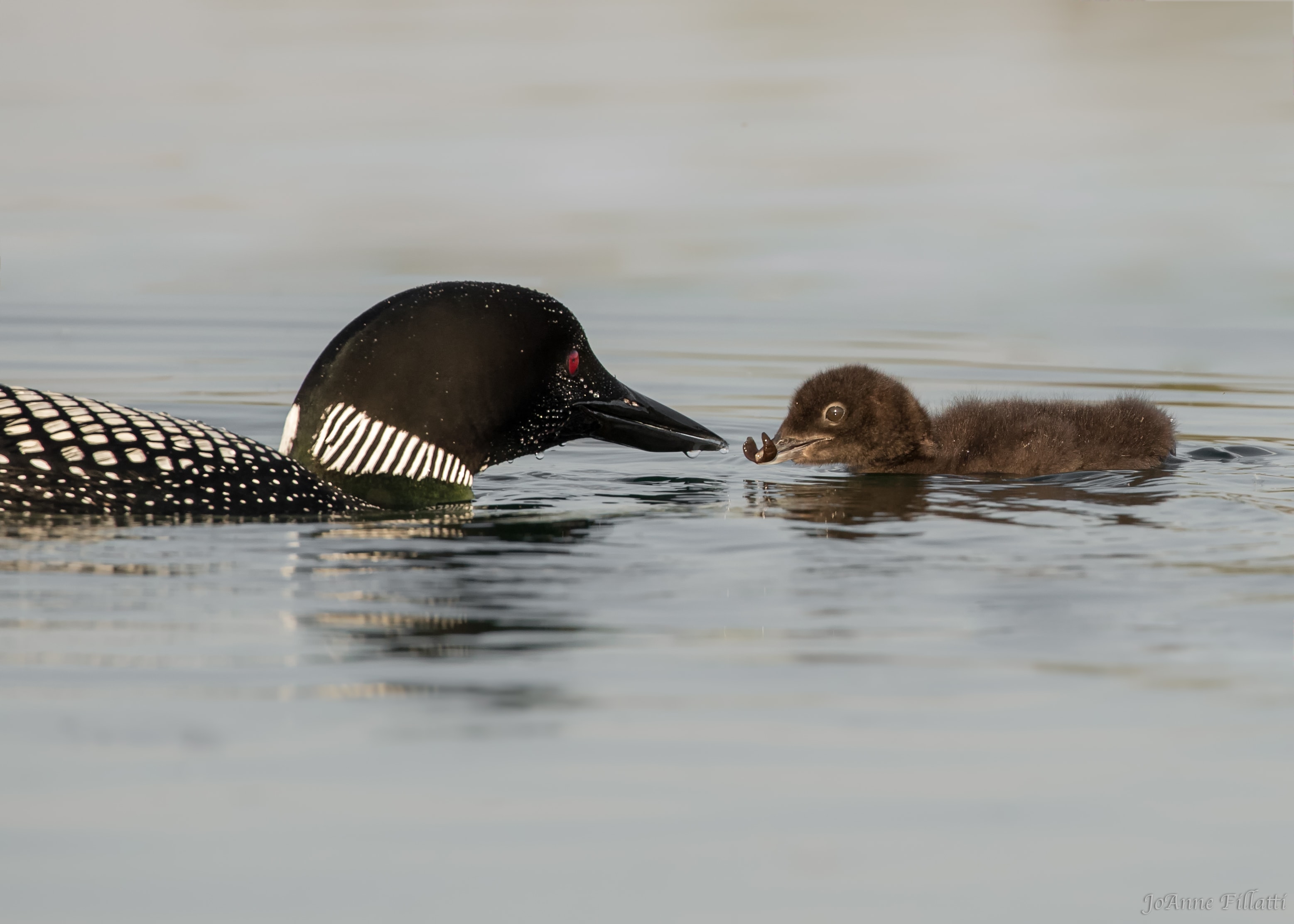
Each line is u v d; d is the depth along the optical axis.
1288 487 11.59
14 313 17.91
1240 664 7.47
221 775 6.23
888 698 7.07
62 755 6.36
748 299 19.28
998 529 10.00
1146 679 7.31
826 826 5.98
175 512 9.38
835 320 18.45
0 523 9.04
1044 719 6.86
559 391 11.05
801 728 6.74
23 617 7.84
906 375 16.23
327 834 5.86
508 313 10.66
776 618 8.09
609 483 11.88
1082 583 8.70
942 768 6.42
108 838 5.80
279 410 14.36
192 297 18.73
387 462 10.41
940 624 8.02
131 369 15.82
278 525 9.62
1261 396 15.32
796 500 11.22
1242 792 6.27
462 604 8.23
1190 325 18.20
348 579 8.64
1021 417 12.86
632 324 18.22
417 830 5.89
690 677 7.26
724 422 14.27
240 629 7.76
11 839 5.79
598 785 6.23
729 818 6.02
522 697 7.00
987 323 18.36
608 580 8.73
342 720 6.73
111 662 7.29
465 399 10.55
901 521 10.30
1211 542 9.62
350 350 10.39
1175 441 13.20
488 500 11.02
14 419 9.43
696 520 10.34
